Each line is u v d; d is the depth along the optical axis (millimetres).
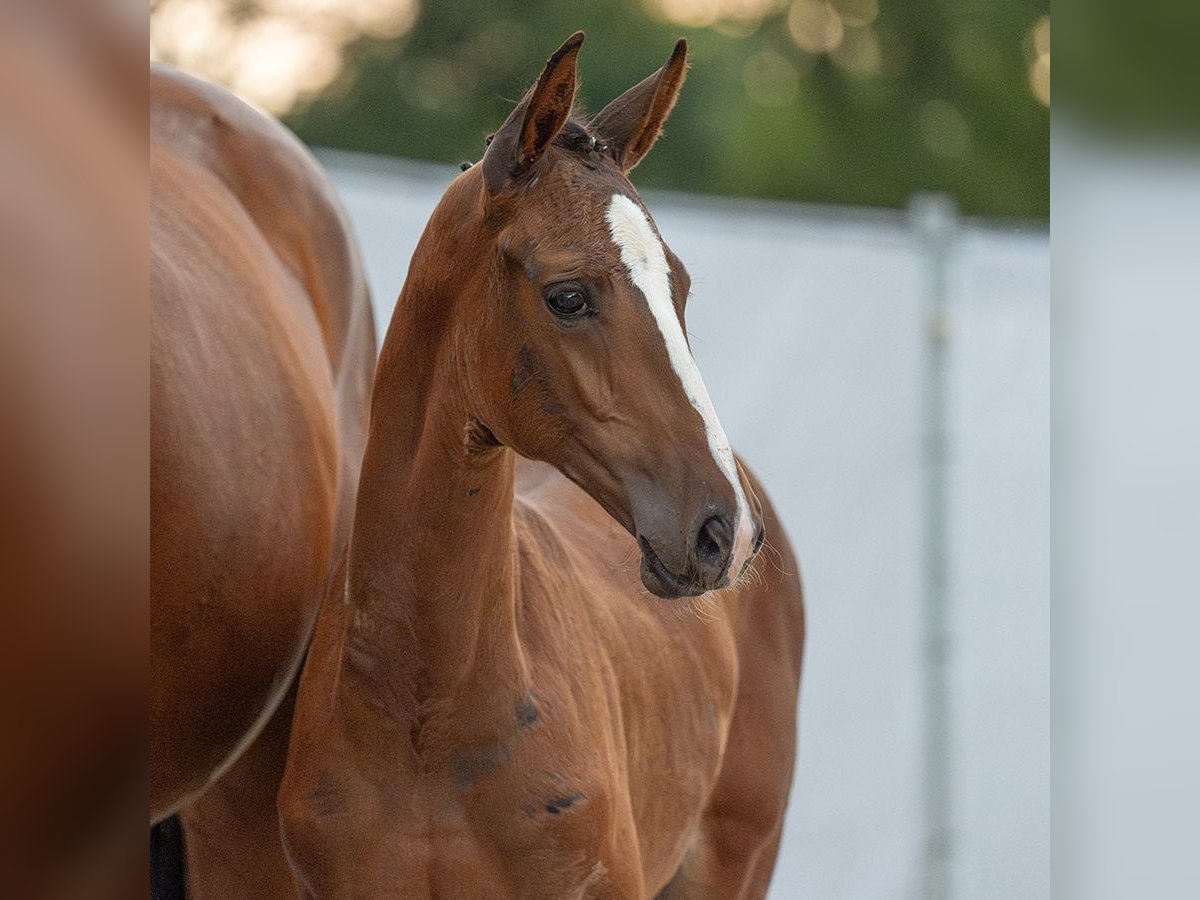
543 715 4215
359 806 4121
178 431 3932
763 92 20188
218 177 5281
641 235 3789
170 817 5020
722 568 3625
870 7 20375
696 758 5469
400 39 19641
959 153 20078
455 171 7723
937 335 8266
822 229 8203
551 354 3816
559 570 4797
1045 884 8359
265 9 19500
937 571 8258
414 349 4168
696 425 3699
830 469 8180
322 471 4805
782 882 8164
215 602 4160
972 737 8375
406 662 4066
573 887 4207
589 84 18719
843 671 8234
